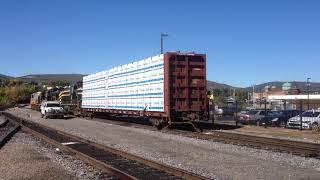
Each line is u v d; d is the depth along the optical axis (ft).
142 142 77.71
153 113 105.91
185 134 90.43
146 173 45.03
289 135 93.61
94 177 42.52
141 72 113.70
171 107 99.91
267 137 84.58
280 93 456.86
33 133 97.91
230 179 41.73
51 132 105.09
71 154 60.59
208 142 75.00
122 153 58.54
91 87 166.81
